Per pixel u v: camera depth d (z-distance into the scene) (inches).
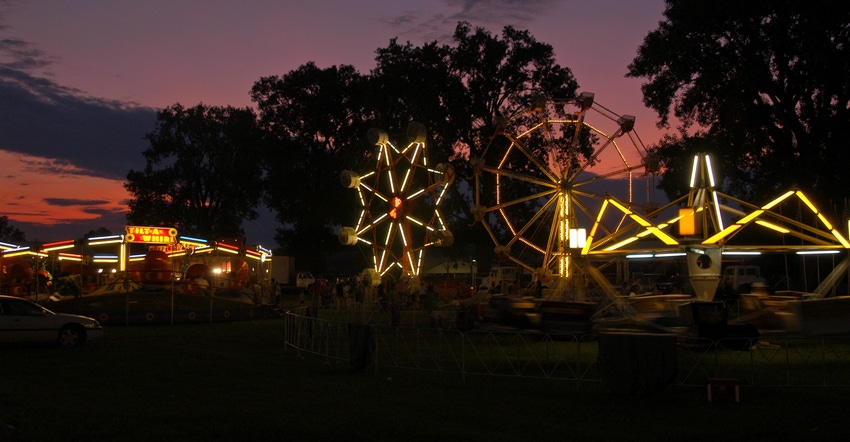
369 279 1486.2
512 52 2137.1
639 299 738.8
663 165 1584.6
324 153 2571.4
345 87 2556.6
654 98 1569.9
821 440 314.7
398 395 422.0
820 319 709.3
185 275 1309.1
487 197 2158.0
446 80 2110.0
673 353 405.7
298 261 2810.0
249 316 1143.0
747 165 1520.7
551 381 470.0
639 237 882.8
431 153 2084.2
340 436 322.3
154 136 2819.9
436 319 924.0
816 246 833.5
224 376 500.7
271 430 332.5
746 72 1378.0
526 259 2321.6
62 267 1518.2
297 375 504.1
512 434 326.6
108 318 1016.9
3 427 322.0
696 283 773.9
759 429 333.1
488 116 2156.7
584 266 880.9
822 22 1304.1
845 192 1364.4
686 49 1428.4
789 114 1422.2
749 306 797.2
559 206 1362.0
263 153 2524.6
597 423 348.2
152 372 521.7
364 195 1611.7
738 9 1342.3
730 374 509.7
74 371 528.7
